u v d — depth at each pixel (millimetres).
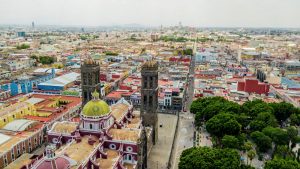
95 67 155750
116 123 140250
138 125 153250
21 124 163250
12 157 140875
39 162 93188
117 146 127562
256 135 154125
